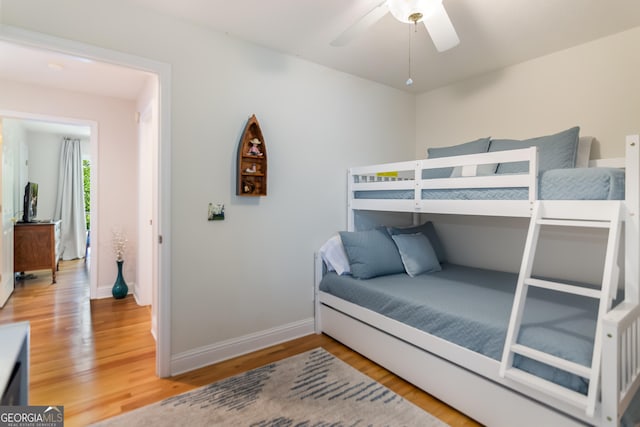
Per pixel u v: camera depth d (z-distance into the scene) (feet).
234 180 8.02
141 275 11.59
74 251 20.36
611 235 4.71
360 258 8.75
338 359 7.92
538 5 6.56
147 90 10.50
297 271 9.25
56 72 9.92
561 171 5.67
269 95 8.56
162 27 6.97
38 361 7.71
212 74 7.64
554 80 8.73
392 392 6.57
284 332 9.00
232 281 8.07
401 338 6.98
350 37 5.97
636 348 4.73
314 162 9.52
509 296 7.04
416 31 7.62
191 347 7.47
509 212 6.23
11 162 13.34
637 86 7.45
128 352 8.19
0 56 8.80
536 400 4.91
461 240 11.03
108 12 6.38
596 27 7.42
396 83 11.12
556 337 4.90
